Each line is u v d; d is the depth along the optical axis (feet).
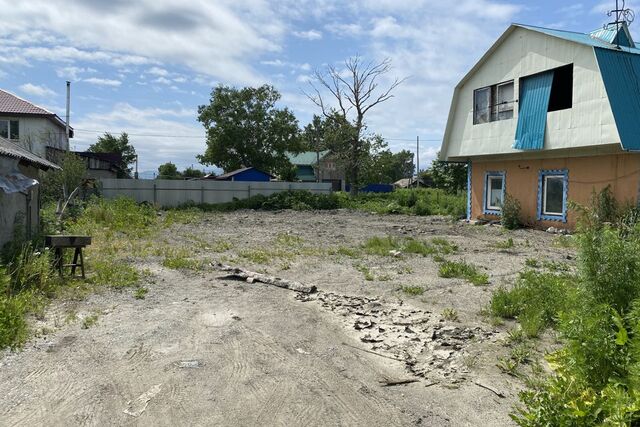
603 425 8.60
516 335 17.63
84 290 24.61
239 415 12.14
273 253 38.29
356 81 122.83
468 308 22.26
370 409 12.62
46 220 45.80
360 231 55.16
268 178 159.74
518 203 57.98
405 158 313.12
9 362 15.15
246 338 18.02
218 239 47.57
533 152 54.80
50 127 100.12
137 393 13.26
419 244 41.34
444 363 15.84
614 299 12.37
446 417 12.28
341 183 212.43
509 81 55.72
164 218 71.61
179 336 18.06
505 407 12.78
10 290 21.57
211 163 192.85
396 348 17.24
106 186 99.30
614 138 43.19
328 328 19.54
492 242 45.47
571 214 51.34
